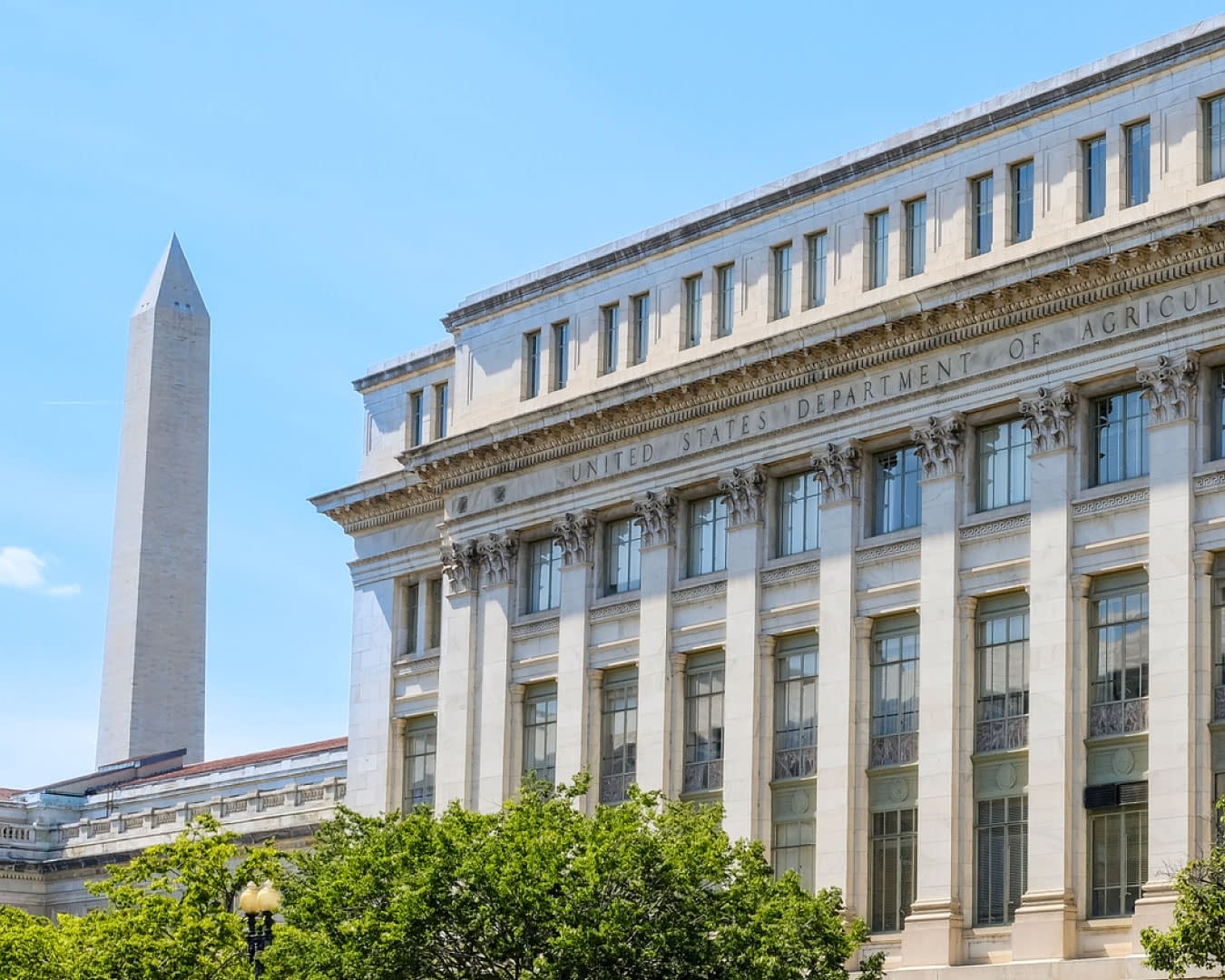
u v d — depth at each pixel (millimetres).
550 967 56062
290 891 67625
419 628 87938
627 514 77875
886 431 69188
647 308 78688
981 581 66375
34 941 74125
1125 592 63312
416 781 86688
